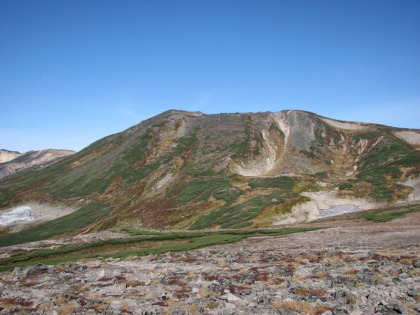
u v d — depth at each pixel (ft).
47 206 415.23
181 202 312.50
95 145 641.81
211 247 146.41
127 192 423.64
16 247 193.26
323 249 106.01
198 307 48.65
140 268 89.51
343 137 540.52
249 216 242.99
